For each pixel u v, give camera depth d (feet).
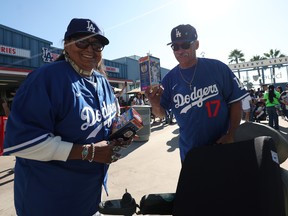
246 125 5.69
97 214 5.58
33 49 52.08
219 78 6.81
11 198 12.01
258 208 3.49
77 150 4.66
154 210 5.02
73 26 5.28
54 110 4.62
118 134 5.45
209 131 6.81
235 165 4.06
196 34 6.86
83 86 5.24
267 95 28.32
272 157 3.78
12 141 4.18
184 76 7.06
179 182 4.63
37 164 4.81
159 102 7.64
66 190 4.93
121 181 13.64
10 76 46.78
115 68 88.17
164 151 20.16
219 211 3.93
